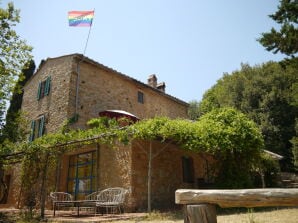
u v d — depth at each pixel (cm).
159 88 1941
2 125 988
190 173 1253
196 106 3472
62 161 1184
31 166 942
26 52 1086
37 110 1472
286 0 964
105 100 1432
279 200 199
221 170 1000
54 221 682
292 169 2364
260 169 1306
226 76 3203
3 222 727
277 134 2406
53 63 1476
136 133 827
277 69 2616
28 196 1108
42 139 941
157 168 1048
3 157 1015
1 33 1030
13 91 1054
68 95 1277
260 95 2578
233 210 859
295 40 945
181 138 856
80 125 1267
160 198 1009
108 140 878
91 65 1420
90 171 1087
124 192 854
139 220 662
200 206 202
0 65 1020
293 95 1529
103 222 633
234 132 926
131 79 1580
